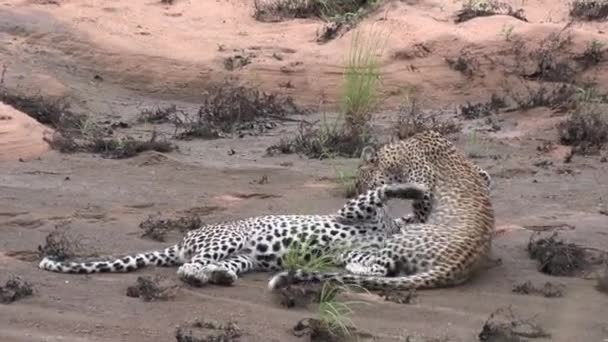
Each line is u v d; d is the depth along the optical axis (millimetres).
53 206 11617
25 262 9523
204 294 8641
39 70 19453
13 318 7898
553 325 8062
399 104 19188
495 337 7648
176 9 22547
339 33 21375
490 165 14336
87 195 12203
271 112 18234
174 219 11148
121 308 8219
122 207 11703
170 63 20438
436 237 9234
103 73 20062
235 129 17250
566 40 20297
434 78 19875
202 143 16125
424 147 10594
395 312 8250
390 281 8727
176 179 13242
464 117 17828
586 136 15477
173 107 18047
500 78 19719
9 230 10539
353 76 17422
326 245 9531
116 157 14570
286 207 11859
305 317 8094
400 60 20219
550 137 15961
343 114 17406
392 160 10789
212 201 12117
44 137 15102
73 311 8125
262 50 20969
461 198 9914
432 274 8875
